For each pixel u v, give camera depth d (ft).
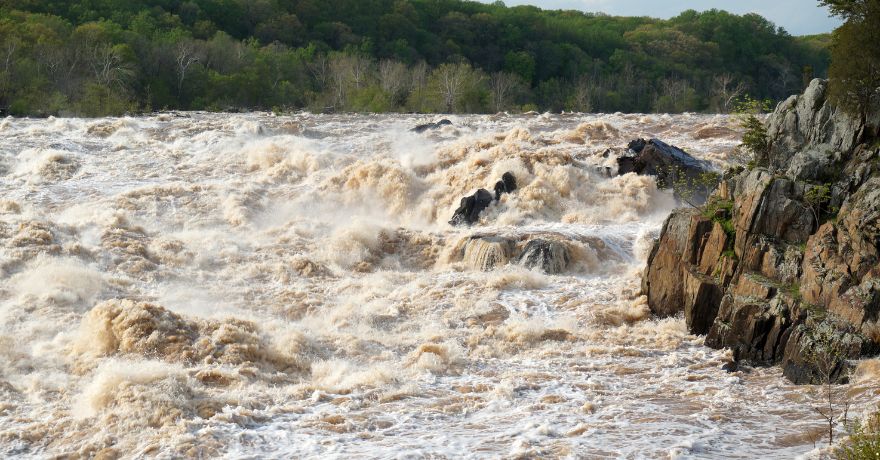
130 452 59.21
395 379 75.72
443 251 123.95
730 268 88.53
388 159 165.68
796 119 91.86
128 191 152.87
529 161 150.82
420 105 365.20
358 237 128.06
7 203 139.95
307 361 82.33
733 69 510.58
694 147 176.04
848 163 85.46
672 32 541.75
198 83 346.95
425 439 59.98
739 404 67.46
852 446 53.88
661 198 144.87
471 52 508.53
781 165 92.22
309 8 503.20
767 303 81.51
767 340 80.12
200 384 72.69
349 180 155.74
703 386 73.31
